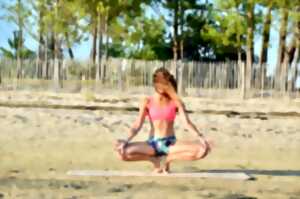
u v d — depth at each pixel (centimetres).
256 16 4022
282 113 2283
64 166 970
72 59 3800
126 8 4681
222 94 3700
